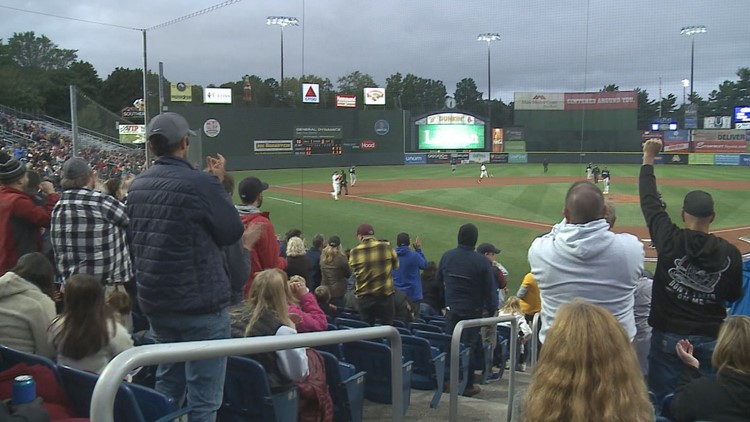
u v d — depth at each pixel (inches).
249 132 1403.8
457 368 169.0
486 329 248.1
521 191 1152.8
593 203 123.3
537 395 74.9
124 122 1309.1
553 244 126.1
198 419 115.8
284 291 144.9
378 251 257.9
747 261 178.2
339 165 1553.9
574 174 1398.9
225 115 1385.3
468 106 2133.4
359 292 260.8
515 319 205.8
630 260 121.1
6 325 138.4
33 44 3142.2
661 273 143.4
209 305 118.0
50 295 152.3
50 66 3171.8
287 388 138.8
